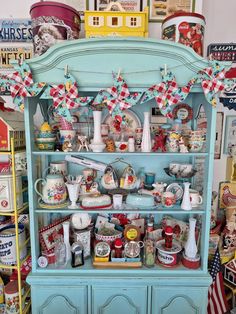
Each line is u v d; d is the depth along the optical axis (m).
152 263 1.25
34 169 1.21
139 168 1.45
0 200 1.25
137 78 1.09
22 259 1.32
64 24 1.15
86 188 1.35
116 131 1.34
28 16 1.42
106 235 1.34
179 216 1.48
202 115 1.45
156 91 1.08
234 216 1.50
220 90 1.06
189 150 1.22
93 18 1.17
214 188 1.58
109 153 1.17
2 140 1.19
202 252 1.24
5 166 1.38
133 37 1.04
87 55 1.07
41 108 1.31
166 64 1.08
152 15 1.38
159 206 1.27
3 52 1.44
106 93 1.09
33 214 1.20
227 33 1.48
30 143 1.15
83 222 1.36
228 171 1.56
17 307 1.33
